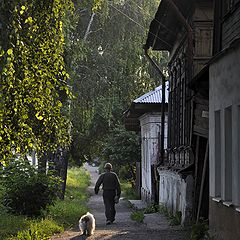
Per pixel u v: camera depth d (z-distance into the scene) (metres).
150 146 28.38
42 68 9.00
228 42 12.83
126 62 29.69
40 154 10.32
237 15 12.05
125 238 14.04
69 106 21.30
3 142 8.68
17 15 8.53
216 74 11.70
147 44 23.16
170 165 21.62
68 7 10.16
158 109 28.11
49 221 15.95
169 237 14.09
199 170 15.33
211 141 12.09
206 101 13.68
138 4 29.83
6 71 8.31
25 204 16.77
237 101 10.09
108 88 29.55
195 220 15.23
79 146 39.56
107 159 43.31
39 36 9.05
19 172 17.09
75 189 41.84
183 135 18.94
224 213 10.84
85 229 14.37
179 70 20.45
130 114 31.36
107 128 39.59
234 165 10.19
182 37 19.30
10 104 8.62
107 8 27.44
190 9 17.19
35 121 9.59
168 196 21.25
